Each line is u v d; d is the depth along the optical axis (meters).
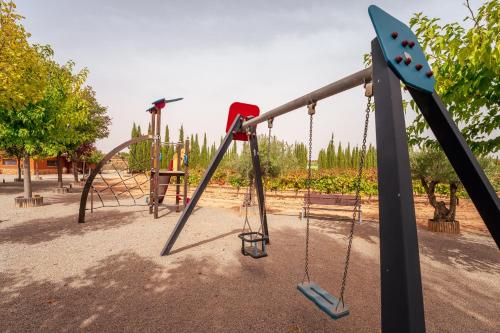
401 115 1.77
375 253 5.48
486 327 2.90
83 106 11.53
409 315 1.50
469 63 3.35
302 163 44.12
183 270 4.31
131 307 3.12
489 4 2.85
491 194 1.88
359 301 3.42
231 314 3.03
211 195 15.91
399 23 2.04
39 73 8.21
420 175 8.16
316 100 3.35
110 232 6.64
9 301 3.18
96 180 25.83
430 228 7.94
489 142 3.83
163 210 10.29
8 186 17.34
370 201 14.37
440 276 4.38
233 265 4.60
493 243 6.55
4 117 8.87
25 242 5.60
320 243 6.18
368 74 2.44
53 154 10.88
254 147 5.60
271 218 9.24
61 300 3.23
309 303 3.32
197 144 48.56
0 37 6.38
